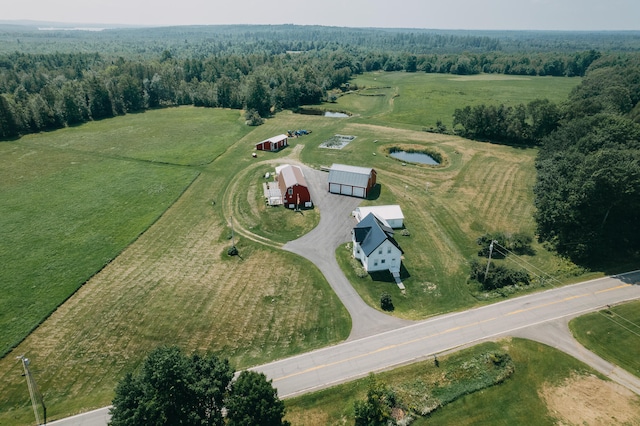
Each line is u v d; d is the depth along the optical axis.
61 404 39.16
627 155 60.88
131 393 32.22
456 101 163.25
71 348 45.50
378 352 44.97
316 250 63.97
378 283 56.69
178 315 50.53
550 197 65.81
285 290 55.19
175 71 186.50
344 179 81.12
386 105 160.25
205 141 114.00
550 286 55.34
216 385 34.28
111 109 143.62
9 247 63.47
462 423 37.53
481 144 111.50
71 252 62.75
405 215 74.56
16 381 41.50
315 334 47.84
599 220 62.31
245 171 93.69
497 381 41.16
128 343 46.28
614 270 57.97
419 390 40.22
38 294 53.62
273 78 170.88
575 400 39.47
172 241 66.56
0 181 86.19
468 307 52.19
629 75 144.00
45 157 100.12
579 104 104.38
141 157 100.88
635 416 37.78
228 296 54.03
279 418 33.97
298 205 76.62
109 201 78.81
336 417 38.12
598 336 46.69
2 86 164.25
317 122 135.38
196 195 82.31
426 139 115.69
